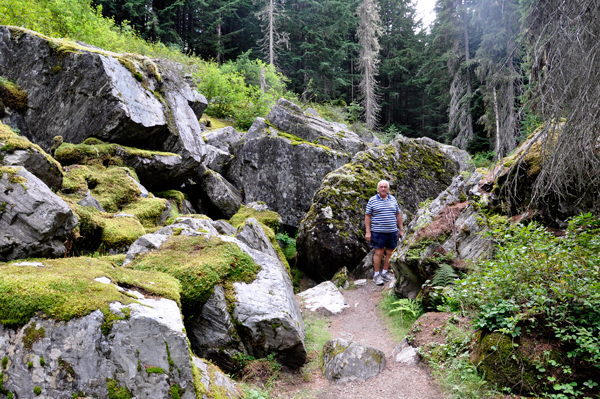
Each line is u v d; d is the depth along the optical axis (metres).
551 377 2.70
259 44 25.81
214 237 4.10
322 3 25.36
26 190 3.01
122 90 6.81
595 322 2.78
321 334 4.51
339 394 3.20
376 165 8.20
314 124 10.78
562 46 3.44
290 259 7.86
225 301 3.46
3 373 2.01
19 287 2.20
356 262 7.08
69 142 6.68
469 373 3.04
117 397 2.08
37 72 6.67
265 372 3.38
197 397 2.27
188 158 7.91
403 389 3.17
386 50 33.97
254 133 10.42
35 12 9.09
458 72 18.30
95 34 11.80
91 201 5.04
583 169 3.73
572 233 3.72
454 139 18.83
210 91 14.94
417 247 4.91
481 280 3.54
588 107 3.25
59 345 2.07
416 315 4.56
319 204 7.32
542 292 3.03
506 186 4.73
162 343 2.21
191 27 25.58
